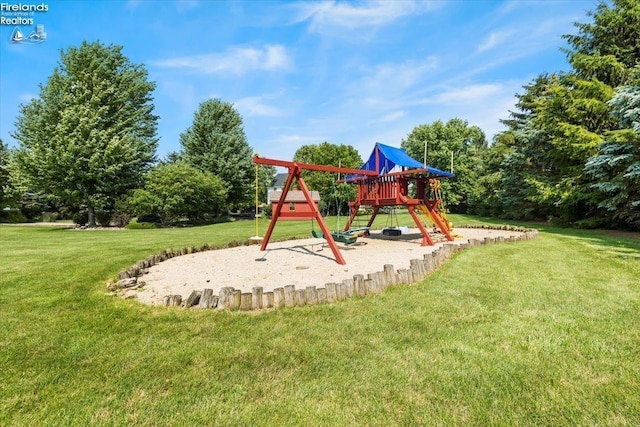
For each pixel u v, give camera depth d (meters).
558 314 3.67
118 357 2.81
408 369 2.58
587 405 2.12
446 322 3.51
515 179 20.30
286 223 25.19
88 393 2.32
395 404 2.17
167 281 5.45
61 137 20.12
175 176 24.11
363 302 4.16
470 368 2.58
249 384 2.42
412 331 3.29
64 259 7.38
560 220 16.91
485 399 2.20
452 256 7.25
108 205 24.03
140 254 8.16
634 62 14.02
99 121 21.94
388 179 9.81
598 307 3.89
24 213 32.66
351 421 2.02
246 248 9.24
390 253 8.26
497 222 20.08
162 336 3.23
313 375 2.53
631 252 7.81
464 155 34.00
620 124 11.65
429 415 2.05
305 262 7.02
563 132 14.74
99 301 4.32
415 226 17.06
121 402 2.22
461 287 4.81
